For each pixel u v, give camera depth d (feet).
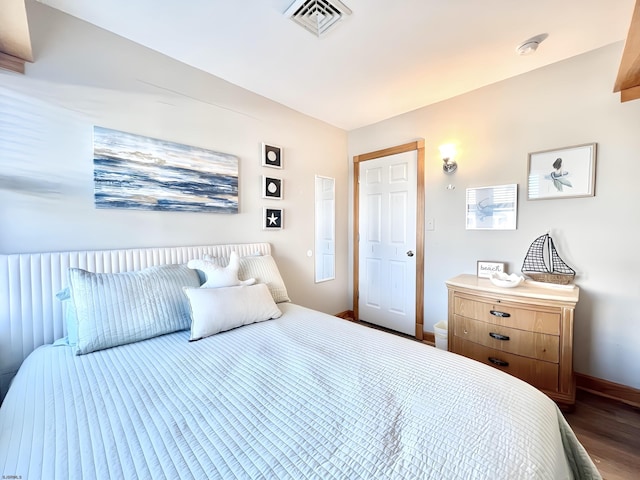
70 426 2.56
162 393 3.13
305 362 3.84
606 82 6.12
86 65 5.42
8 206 4.75
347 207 11.57
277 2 4.87
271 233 8.77
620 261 6.09
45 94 5.03
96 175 5.52
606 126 6.15
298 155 9.52
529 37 5.77
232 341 4.60
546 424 2.66
